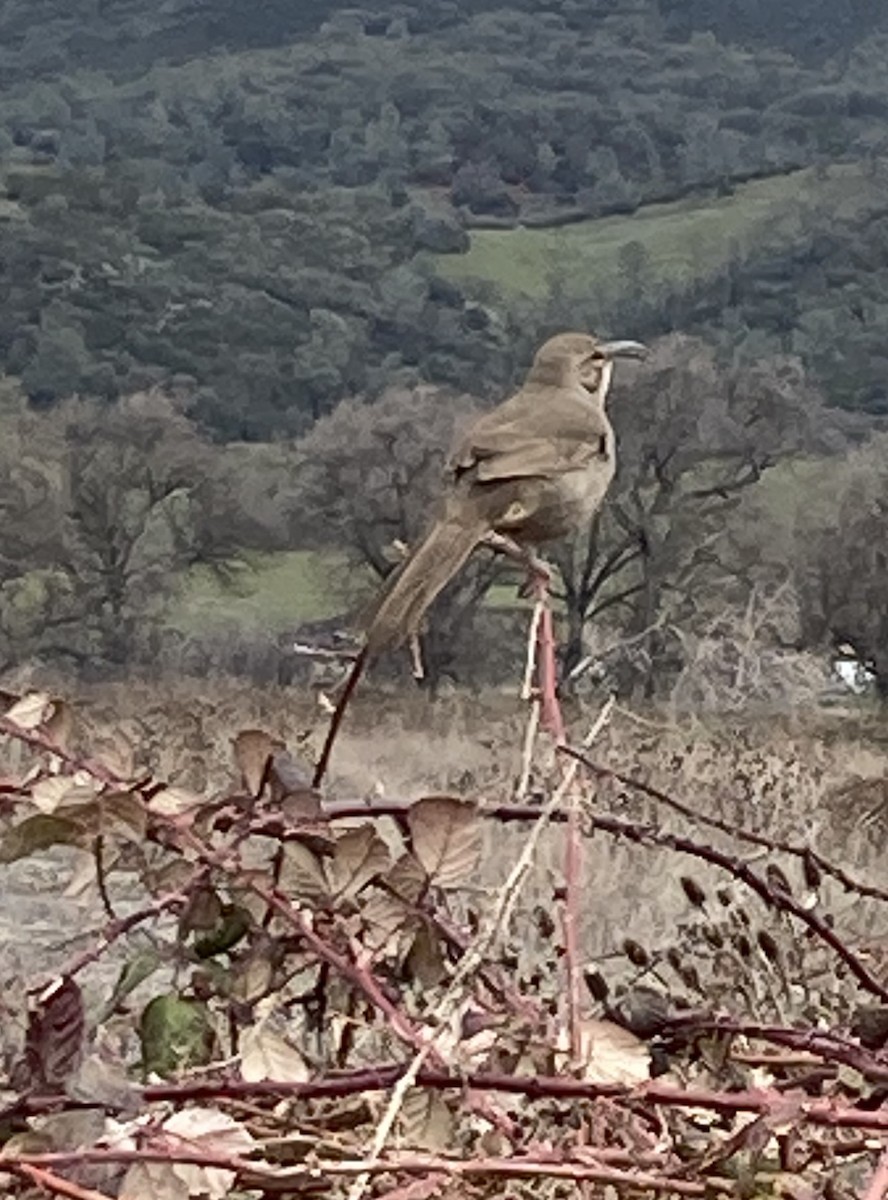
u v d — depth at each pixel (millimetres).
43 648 49250
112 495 49688
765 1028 2982
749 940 3832
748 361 49844
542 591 6609
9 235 73188
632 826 3295
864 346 73438
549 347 7676
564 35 109938
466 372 74312
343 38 107750
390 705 25234
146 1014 2945
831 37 111688
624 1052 2779
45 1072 2609
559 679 3822
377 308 75000
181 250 74188
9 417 51531
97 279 72000
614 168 96875
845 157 98250
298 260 75000
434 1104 2666
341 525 48875
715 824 3328
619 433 45531
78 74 110812
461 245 87250
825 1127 2760
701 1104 2701
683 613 44062
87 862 3074
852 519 42938
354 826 3111
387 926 2879
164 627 48656
